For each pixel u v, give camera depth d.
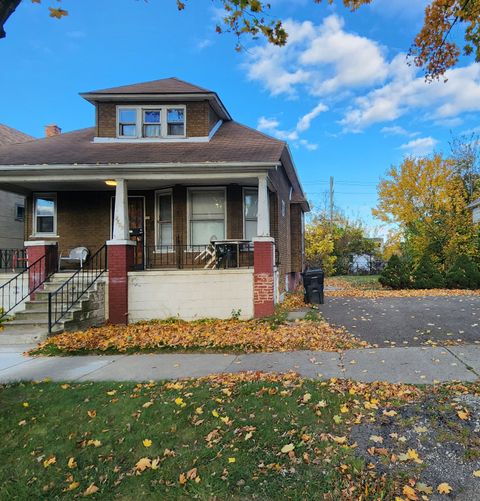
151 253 11.99
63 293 9.15
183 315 9.51
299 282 17.89
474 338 6.53
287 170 13.73
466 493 2.48
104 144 11.97
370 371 4.96
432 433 3.22
